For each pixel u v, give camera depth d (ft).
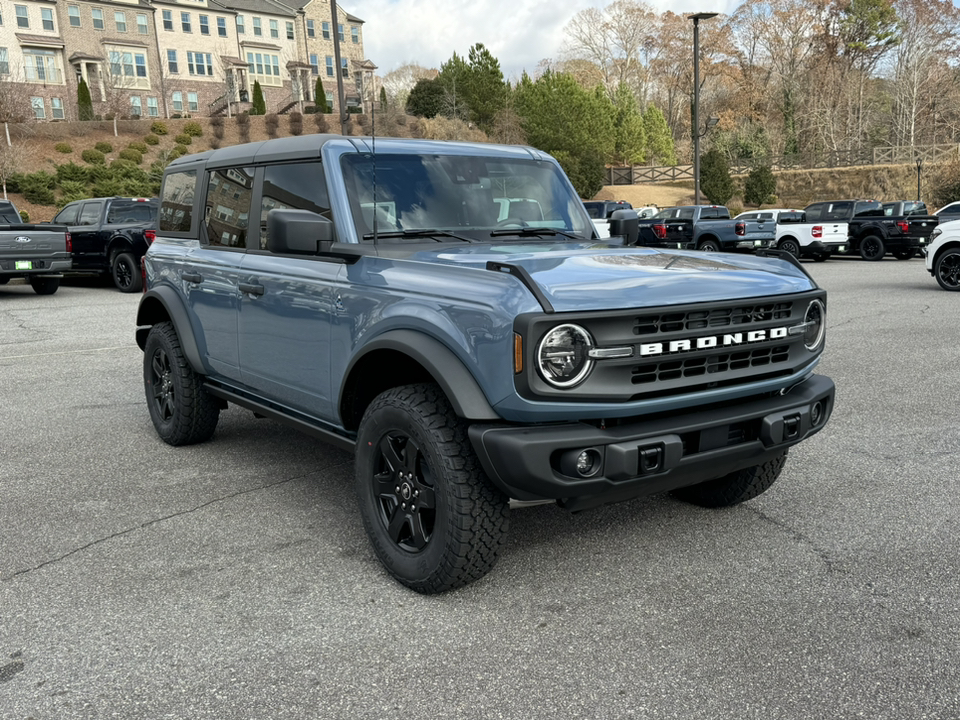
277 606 10.52
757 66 294.46
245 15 212.64
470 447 10.14
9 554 12.26
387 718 8.14
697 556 11.84
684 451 10.21
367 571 11.56
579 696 8.43
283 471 16.11
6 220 54.54
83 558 12.07
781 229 80.64
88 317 40.34
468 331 9.61
